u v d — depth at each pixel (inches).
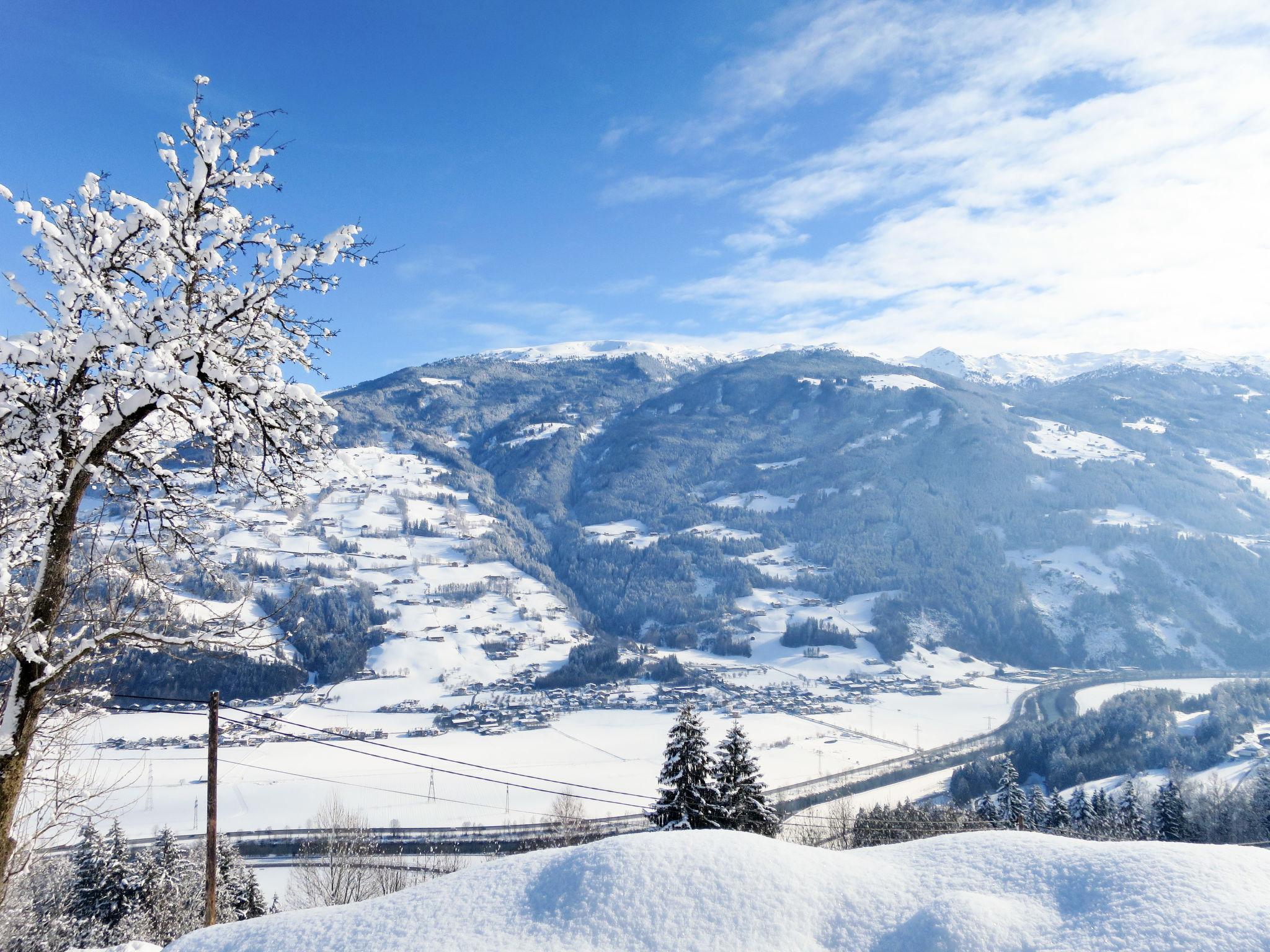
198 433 257.6
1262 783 1931.6
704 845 203.9
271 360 248.2
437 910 194.5
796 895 182.1
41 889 984.3
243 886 1512.1
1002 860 190.4
